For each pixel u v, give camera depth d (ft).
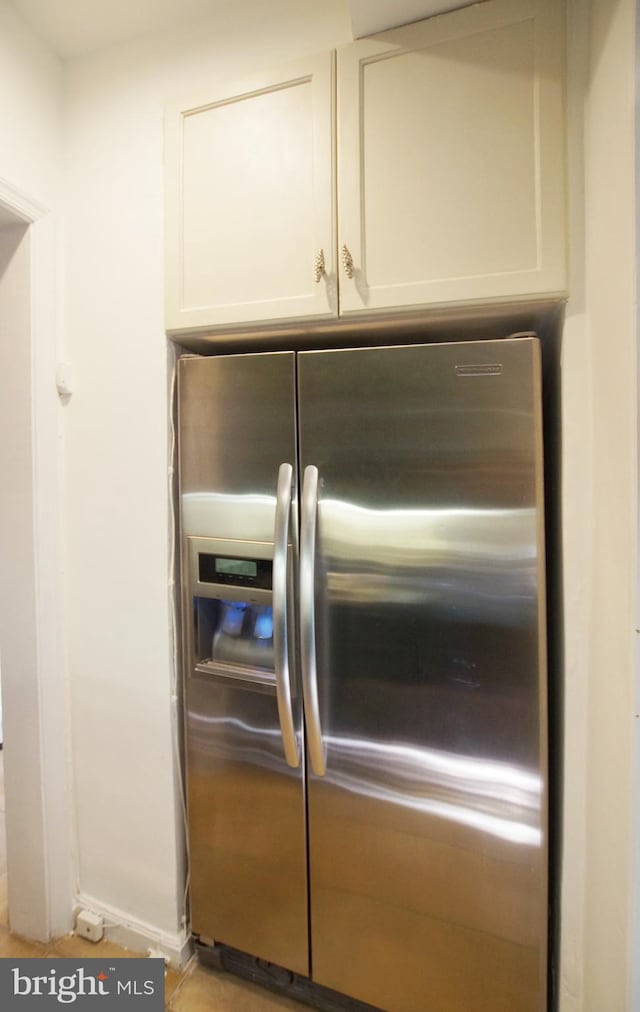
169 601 4.16
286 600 3.48
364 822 3.54
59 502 4.46
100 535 4.37
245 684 3.82
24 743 4.40
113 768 4.41
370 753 3.49
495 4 3.04
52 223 4.31
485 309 3.25
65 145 4.40
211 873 4.05
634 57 2.37
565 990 3.24
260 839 3.85
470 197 3.14
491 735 3.24
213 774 3.99
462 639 3.26
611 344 2.69
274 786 3.78
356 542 3.43
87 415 4.38
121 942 4.40
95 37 4.15
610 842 2.74
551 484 3.59
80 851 4.59
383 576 3.39
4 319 4.24
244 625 4.00
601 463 2.87
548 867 3.40
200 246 3.83
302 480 3.53
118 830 4.42
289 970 3.92
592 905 3.00
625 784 2.56
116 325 4.24
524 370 3.11
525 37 3.02
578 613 3.17
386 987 3.57
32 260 4.17
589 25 2.91
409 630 3.35
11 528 4.32
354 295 3.38
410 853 3.44
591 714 3.04
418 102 3.22
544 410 3.72
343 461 3.44
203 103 3.78
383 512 3.38
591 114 2.89
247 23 3.76
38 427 4.24
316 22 3.58
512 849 3.23
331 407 3.46
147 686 4.25
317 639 3.53
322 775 3.60
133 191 4.15
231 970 4.10
